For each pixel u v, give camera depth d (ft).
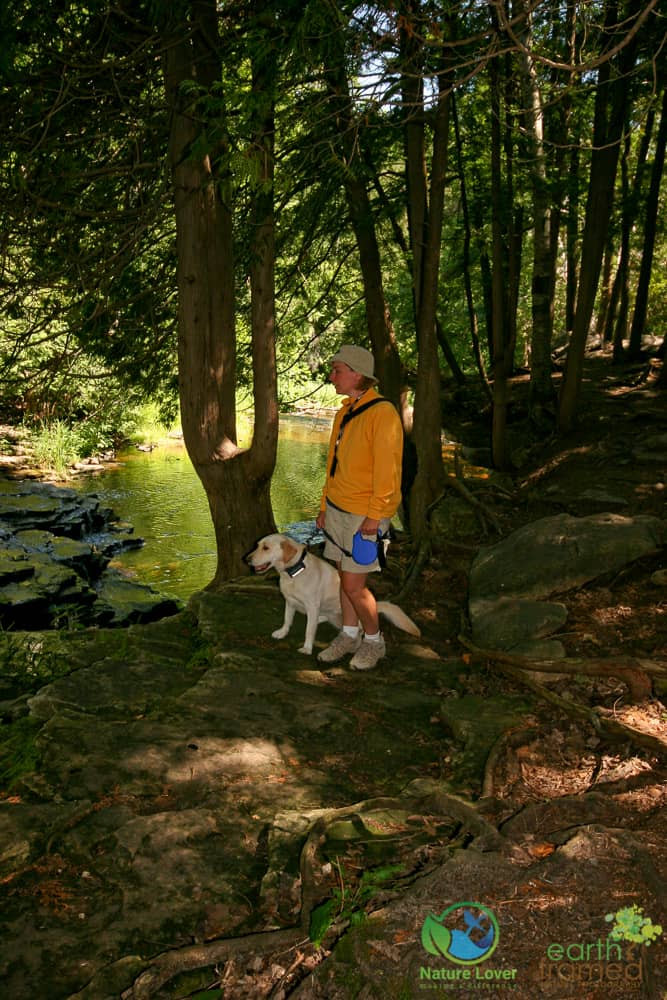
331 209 28.91
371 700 13.87
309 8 11.79
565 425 35.19
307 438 68.49
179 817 10.02
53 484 51.72
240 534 22.08
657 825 9.28
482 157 39.22
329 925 7.99
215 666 15.33
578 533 18.85
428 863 9.16
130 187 22.34
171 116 19.07
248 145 12.95
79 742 11.98
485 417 47.85
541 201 37.35
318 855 9.30
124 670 14.94
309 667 15.24
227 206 20.40
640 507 25.00
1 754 12.25
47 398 26.96
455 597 19.93
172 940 8.13
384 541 14.30
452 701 13.56
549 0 12.89
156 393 30.30
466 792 10.91
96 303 22.61
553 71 31.35
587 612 16.56
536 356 40.40
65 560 32.86
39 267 22.99
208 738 12.17
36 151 19.35
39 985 7.50
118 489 51.11
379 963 7.28
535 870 8.32
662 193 58.70
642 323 50.21
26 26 17.81
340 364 14.08
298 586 15.51
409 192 25.36
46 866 9.22
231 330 21.56
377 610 15.61
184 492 50.52
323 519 14.96
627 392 41.75
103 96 20.74
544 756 11.71
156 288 23.90
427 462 24.73
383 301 29.17
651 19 26.27
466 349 65.31
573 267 59.21
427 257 23.41
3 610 26.68
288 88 15.07
